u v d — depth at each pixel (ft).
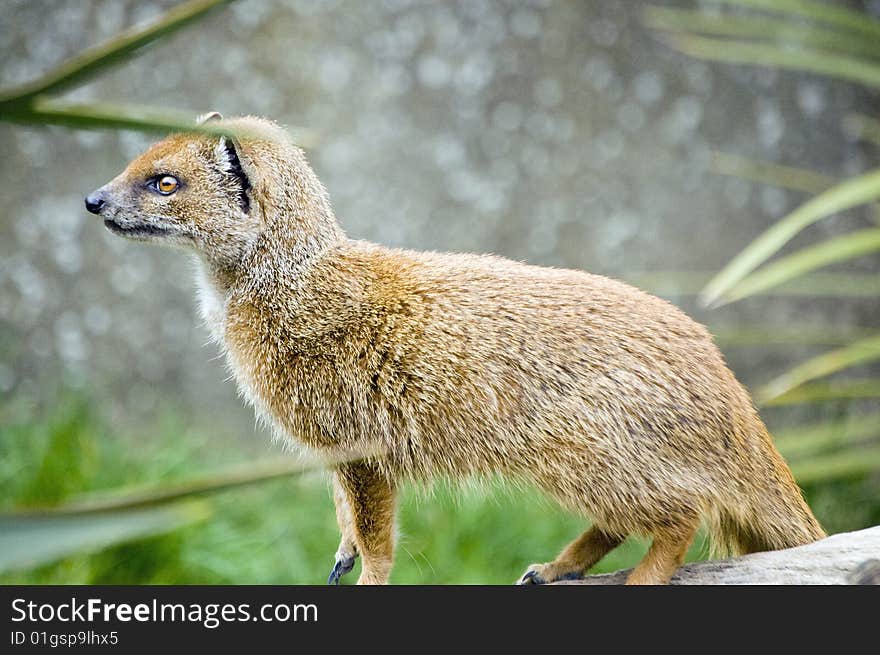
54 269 42.39
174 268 42.47
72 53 42.50
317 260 21.35
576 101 43.75
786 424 43.09
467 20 43.29
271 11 42.65
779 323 44.52
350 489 20.99
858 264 45.24
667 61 43.98
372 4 43.01
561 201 43.78
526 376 19.17
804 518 19.72
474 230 43.39
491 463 19.70
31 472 32.37
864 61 43.09
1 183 42.29
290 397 21.22
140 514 7.33
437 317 20.11
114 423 40.57
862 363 44.29
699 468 18.58
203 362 42.37
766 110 44.62
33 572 27.71
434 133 43.34
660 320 19.35
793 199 44.60
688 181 44.24
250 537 31.89
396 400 20.12
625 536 20.26
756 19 43.16
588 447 18.75
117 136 42.75
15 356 41.68
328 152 42.73
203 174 21.67
